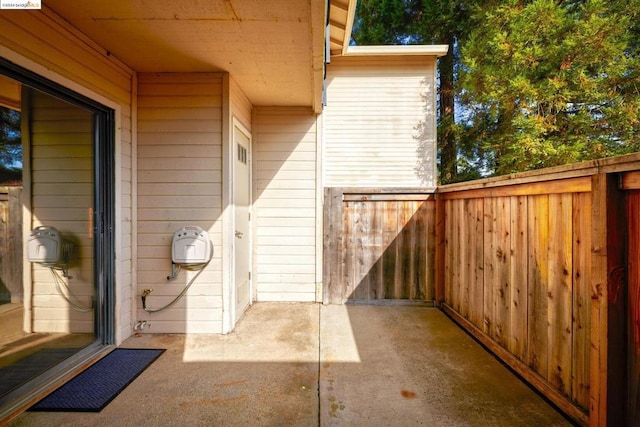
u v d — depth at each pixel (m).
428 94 5.26
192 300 3.23
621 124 5.58
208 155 3.23
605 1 5.70
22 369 2.16
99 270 2.83
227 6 2.10
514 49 5.82
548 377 2.11
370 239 4.19
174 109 3.22
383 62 5.28
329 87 5.31
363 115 5.29
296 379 2.36
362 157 5.30
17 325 2.14
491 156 7.23
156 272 3.23
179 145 3.23
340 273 4.21
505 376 2.40
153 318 3.23
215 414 1.96
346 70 5.30
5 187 2.09
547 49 5.71
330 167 5.32
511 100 5.91
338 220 4.20
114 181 2.89
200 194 3.23
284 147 4.32
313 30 2.35
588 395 1.77
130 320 3.15
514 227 2.52
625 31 5.58
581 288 1.82
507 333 2.62
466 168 7.79
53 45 2.21
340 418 1.92
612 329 1.55
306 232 4.32
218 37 2.51
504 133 6.41
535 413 1.96
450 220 3.82
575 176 1.80
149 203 3.22
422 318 3.69
